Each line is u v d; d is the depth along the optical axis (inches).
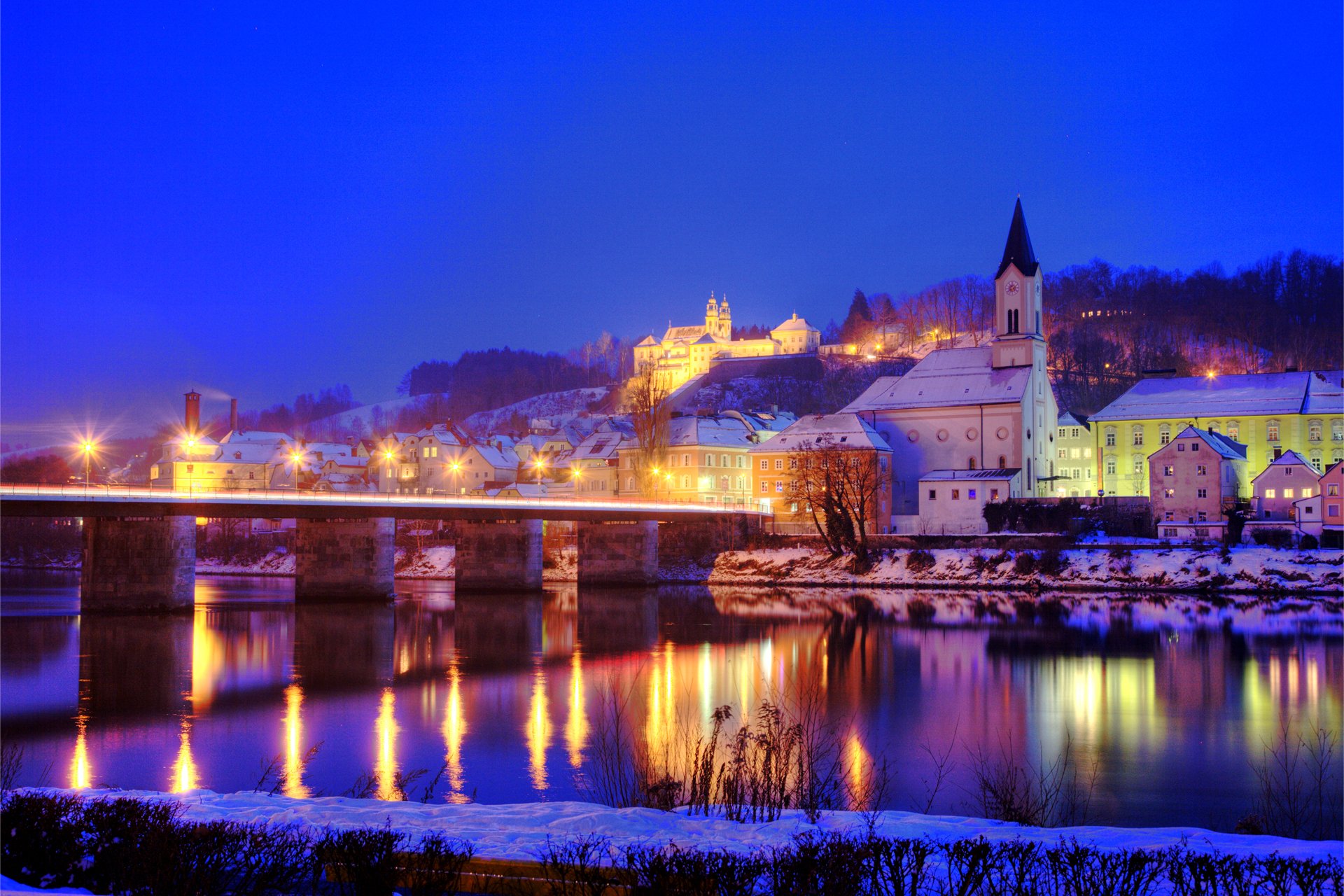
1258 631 3676.2
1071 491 6973.4
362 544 4781.0
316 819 1124.5
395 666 3061.0
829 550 5984.3
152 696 2559.1
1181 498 5629.9
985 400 6446.9
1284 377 6692.9
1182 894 852.0
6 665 3004.4
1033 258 6658.5
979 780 1756.9
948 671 2930.6
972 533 6127.0
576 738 2058.3
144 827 858.8
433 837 936.3
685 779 1455.5
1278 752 2005.4
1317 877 845.2
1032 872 892.0
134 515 3986.2
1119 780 1796.3
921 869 882.1
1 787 1224.2
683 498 7190.0
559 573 6535.4
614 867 854.5
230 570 7209.6
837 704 2469.2
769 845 1003.9
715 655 3287.4
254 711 2368.4
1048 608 4463.6
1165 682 2736.2
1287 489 5556.1
